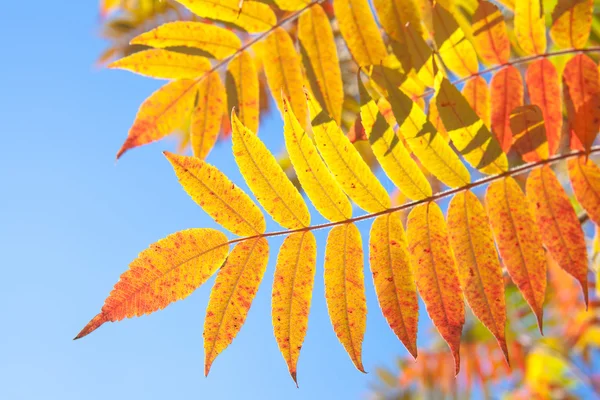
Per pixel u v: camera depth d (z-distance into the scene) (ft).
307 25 1.98
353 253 1.74
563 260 1.72
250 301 1.72
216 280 1.73
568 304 3.41
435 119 1.94
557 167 2.29
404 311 1.71
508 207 1.74
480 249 1.72
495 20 1.91
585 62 1.86
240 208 1.74
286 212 1.74
